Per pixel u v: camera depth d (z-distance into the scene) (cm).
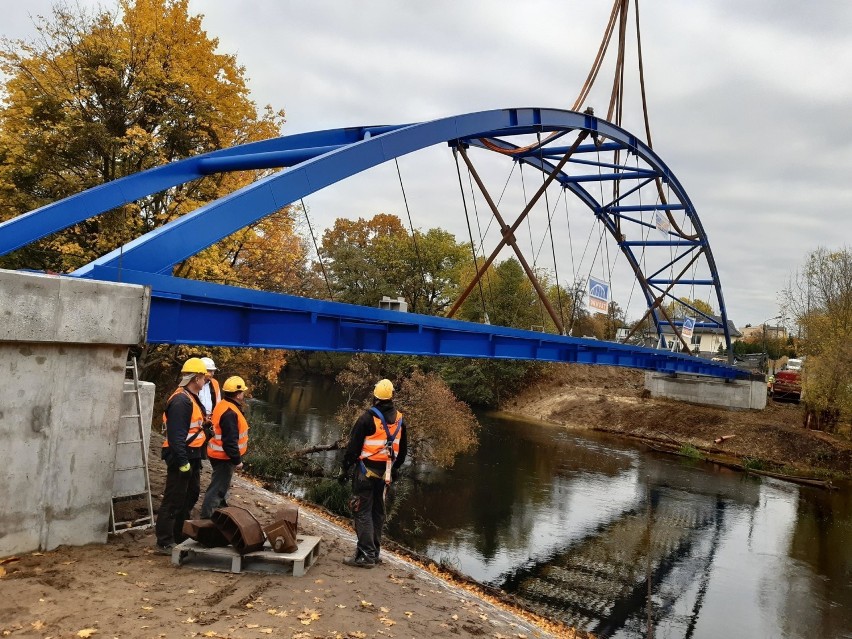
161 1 1744
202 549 603
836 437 3600
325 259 6269
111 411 628
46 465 581
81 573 540
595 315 6788
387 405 722
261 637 469
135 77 1709
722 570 1734
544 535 1903
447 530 1855
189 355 2061
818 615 1467
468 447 2834
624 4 3609
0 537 550
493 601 1073
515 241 2081
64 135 1588
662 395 4912
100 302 604
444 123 1541
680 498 2497
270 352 2514
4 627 427
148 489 718
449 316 2009
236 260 2186
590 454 3325
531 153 2689
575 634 1059
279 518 647
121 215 1617
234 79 1877
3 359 549
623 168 3341
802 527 2198
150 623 463
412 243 5316
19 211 1658
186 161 1192
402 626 554
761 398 4497
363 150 1168
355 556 714
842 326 3909
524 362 5075
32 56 1667
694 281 4869
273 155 1208
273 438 2303
